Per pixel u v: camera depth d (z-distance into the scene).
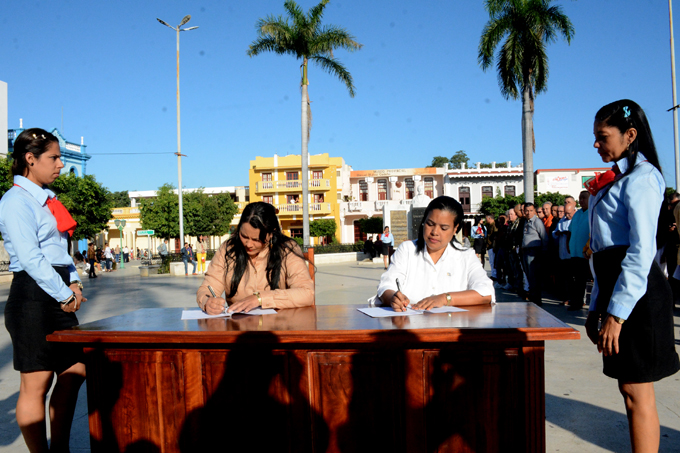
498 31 15.79
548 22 15.63
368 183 42.56
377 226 34.97
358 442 2.14
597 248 2.29
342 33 20.00
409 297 3.03
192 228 34.94
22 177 2.62
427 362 2.10
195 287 12.80
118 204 66.25
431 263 3.03
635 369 2.11
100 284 15.54
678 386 3.79
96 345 2.31
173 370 2.24
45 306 2.52
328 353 2.14
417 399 2.11
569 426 3.14
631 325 2.11
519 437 2.08
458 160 71.19
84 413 3.68
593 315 2.30
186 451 2.24
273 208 3.01
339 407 2.15
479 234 17.58
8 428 3.35
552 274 9.00
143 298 10.61
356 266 19.94
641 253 2.02
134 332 2.21
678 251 5.61
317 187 41.06
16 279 2.54
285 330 2.10
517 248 8.41
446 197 2.94
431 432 2.11
